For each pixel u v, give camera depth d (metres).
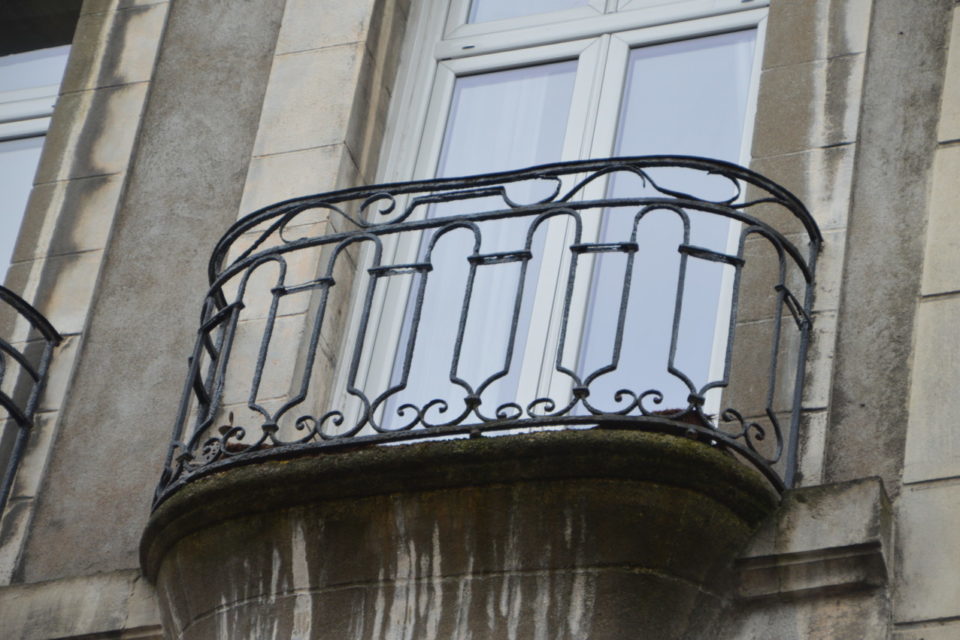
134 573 11.37
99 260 12.88
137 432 12.16
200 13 13.77
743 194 11.88
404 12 13.55
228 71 13.44
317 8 13.42
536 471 10.12
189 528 10.81
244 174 12.92
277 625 10.51
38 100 14.45
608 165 10.88
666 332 11.75
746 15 12.70
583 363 11.80
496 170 12.83
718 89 12.56
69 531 11.91
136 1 13.99
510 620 10.11
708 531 10.13
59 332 12.67
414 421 10.41
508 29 13.33
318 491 10.49
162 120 13.36
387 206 12.82
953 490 10.32
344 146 12.73
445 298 12.39
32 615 11.45
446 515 10.30
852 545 10.05
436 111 13.16
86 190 13.21
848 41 11.98
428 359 12.20
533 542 10.16
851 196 11.41
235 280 12.42
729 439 10.12
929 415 10.59
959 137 11.39
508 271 12.36
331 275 11.13
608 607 10.02
